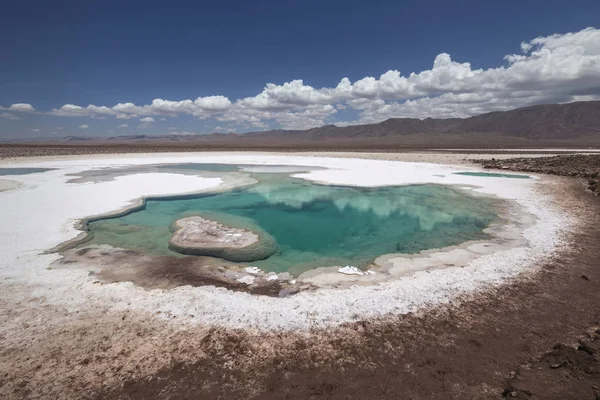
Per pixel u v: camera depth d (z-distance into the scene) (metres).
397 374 4.11
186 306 5.59
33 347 4.53
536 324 5.09
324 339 4.79
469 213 12.26
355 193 16.66
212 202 14.35
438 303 5.71
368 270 7.20
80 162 28.84
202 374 4.13
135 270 7.01
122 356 4.40
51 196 13.71
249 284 6.50
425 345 4.64
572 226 9.89
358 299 5.86
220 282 6.55
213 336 4.83
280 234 10.26
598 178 17.67
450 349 4.55
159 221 11.05
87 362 4.29
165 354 4.46
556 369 4.09
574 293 5.98
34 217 10.59
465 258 7.74
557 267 7.07
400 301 5.79
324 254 8.44
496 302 5.72
